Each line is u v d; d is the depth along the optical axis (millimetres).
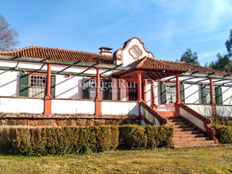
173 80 26938
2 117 16188
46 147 12938
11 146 13125
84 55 25203
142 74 22891
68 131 13359
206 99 28438
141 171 9992
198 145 17219
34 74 21344
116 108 19609
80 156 12805
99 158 12281
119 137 15109
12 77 20734
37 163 10883
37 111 17453
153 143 15562
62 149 13195
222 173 10258
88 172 9664
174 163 11359
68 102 18375
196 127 19703
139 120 19953
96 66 19750
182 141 17156
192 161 11859
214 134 18406
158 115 18078
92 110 18969
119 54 23875
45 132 12969
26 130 12773
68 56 23641
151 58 24312
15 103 17000
